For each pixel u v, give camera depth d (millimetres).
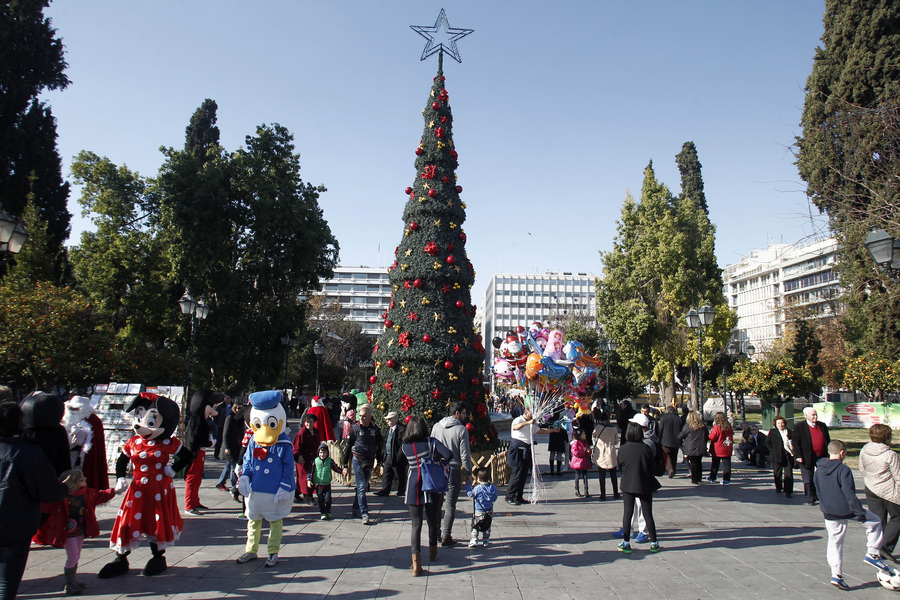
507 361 13883
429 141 14922
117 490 6906
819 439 10984
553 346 13883
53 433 5914
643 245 36469
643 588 6191
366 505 9203
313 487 10578
